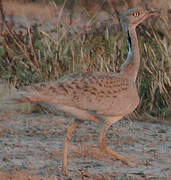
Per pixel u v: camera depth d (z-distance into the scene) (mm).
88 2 49375
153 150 27156
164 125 31828
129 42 25875
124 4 41656
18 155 25875
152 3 40250
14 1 59438
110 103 23656
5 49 37500
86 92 23203
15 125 30828
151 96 33531
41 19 53156
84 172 23797
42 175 23484
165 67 34500
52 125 31062
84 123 31469
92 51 36156
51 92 22734
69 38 38438
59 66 35062
